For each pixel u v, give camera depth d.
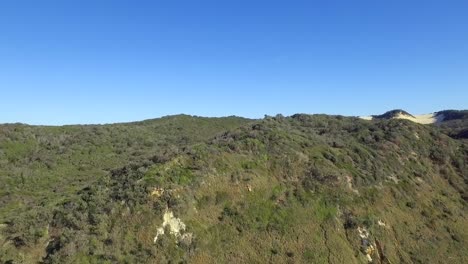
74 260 25.97
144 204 30.03
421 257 34.66
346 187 38.16
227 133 46.12
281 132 44.53
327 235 32.97
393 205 39.28
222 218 31.66
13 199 47.31
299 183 37.12
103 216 29.12
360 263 32.09
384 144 49.16
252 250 30.17
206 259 28.56
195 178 33.09
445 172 48.75
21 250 27.27
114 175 35.50
